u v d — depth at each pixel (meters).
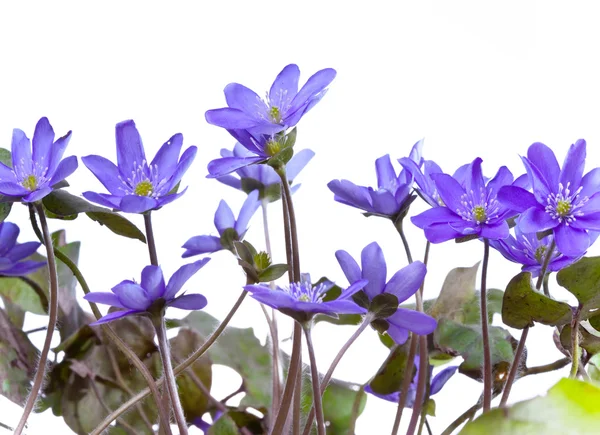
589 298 0.44
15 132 0.45
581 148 0.44
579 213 0.43
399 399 0.47
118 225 0.46
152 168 0.45
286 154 0.44
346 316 0.51
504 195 0.43
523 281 0.44
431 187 0.45
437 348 0.48
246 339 0.52
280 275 0.44
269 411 0.50
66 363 0.51
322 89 0.44
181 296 0.43
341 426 0.51
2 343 0.50
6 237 0.48
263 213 0.48
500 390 0.48
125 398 0.51
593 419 0.41
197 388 0.51
